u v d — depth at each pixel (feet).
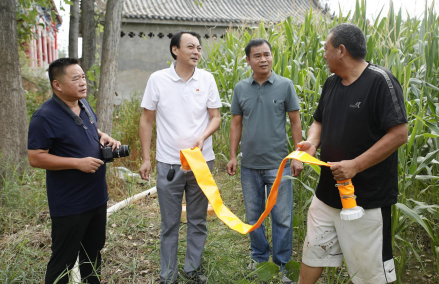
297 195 11.60
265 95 9.41
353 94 6.81
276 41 16.65
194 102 9.09
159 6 45.65
